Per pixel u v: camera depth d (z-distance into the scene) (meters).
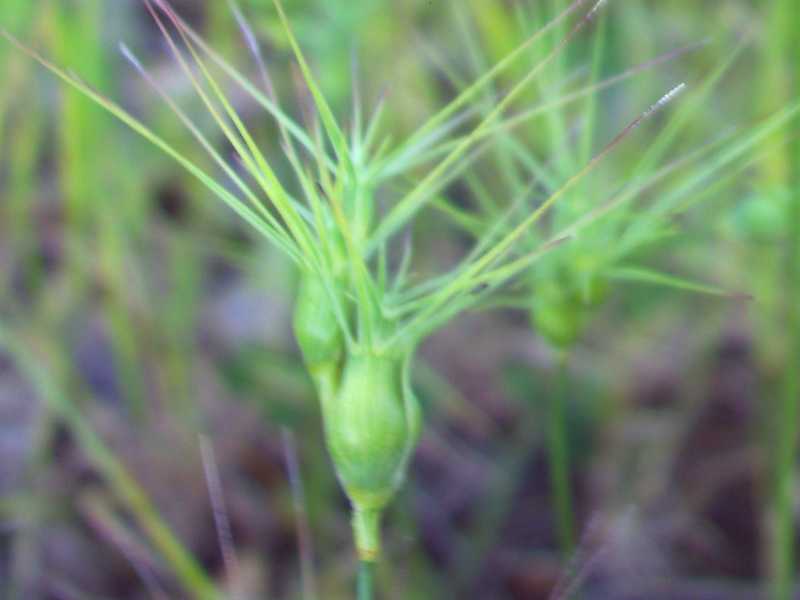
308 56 0.15
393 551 0.14
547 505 0.16
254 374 0.16
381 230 0.08
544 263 0.10
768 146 0.13
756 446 0.16
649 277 0.10
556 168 0.11
